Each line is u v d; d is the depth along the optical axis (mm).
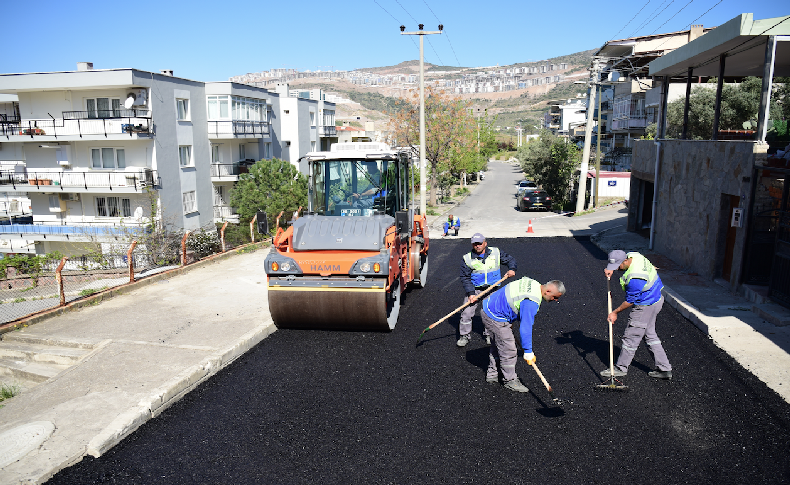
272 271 7164
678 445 4535
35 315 7906
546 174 41594
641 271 5523
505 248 14508
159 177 24719
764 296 7992
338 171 8195
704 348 6637
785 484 3988
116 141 24422
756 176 8312
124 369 6027
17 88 23125
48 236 24766
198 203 28453
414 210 10180
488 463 4312
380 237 7285
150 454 4523
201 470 4289
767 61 8297
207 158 29312
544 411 5164
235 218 30906
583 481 4062
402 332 7570
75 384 5660
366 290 6980
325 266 7027
